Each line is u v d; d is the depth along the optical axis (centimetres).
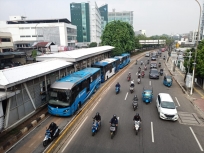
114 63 3350
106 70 2852
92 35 11675
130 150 1052
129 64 4844
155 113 1600
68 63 2134
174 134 1241
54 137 1160
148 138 1185
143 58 6275
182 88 2384
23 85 1399
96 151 1041
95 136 1209
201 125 1386
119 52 4819
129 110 1670
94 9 11319
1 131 1182
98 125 1262
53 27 8144
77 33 11375
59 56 2336
